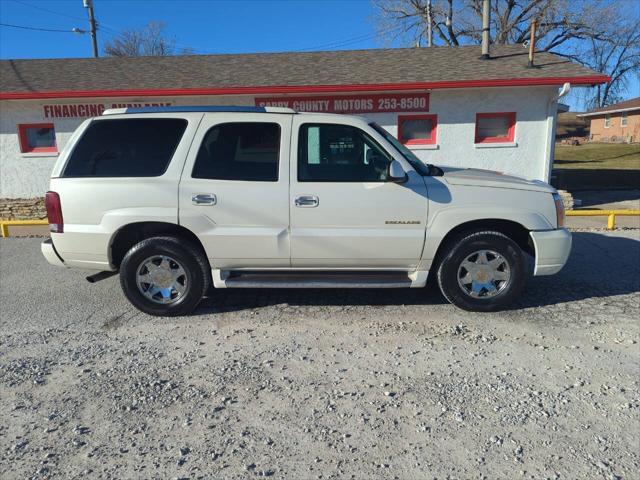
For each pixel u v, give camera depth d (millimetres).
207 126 4617
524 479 2496
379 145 4555
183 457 2705
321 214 4539
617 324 4465
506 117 10797
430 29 26578
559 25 27047
